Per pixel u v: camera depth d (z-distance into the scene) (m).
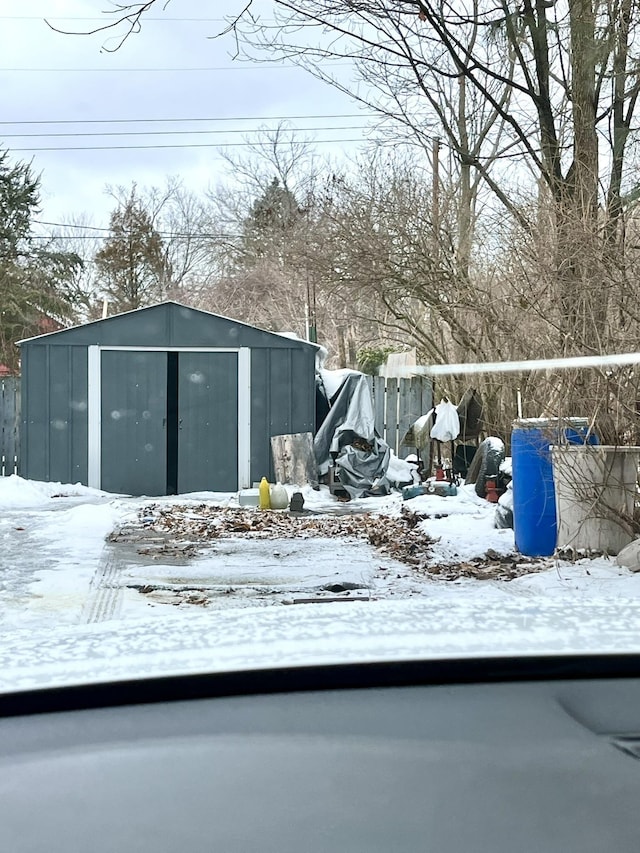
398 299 15.82
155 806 1.35
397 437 15.97
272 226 39.97
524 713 1.72
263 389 14.63
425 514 10.71
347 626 2.16
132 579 7.09
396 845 1.24
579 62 9.12
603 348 7.36
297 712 1.73
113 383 14.39
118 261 44.62
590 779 1.45
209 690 1.81
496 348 11.18
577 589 6.34
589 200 7.92
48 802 1.36
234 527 10.11
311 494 13.66
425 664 1.88
